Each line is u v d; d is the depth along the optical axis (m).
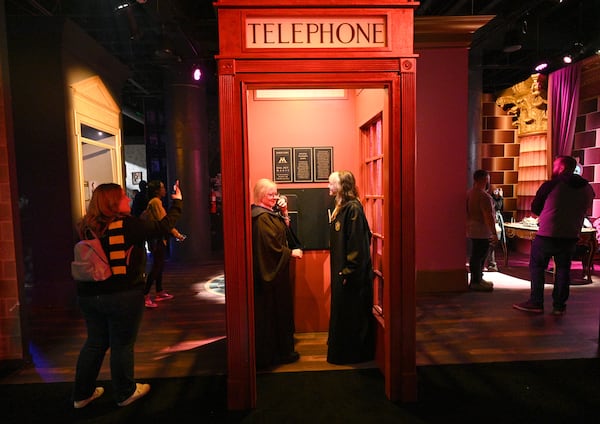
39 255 4.50
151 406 2.37
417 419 2.20
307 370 2.81
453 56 4.64
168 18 5.48
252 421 2.20
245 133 2.21
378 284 2.98
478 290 4.82
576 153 6.88
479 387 2.53
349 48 2.21
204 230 7.63
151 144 10.59
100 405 2.39
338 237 2.81
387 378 2.43
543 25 6.97
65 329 3.79
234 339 2.30
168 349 3.25
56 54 4.39
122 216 2.21
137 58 7.94
